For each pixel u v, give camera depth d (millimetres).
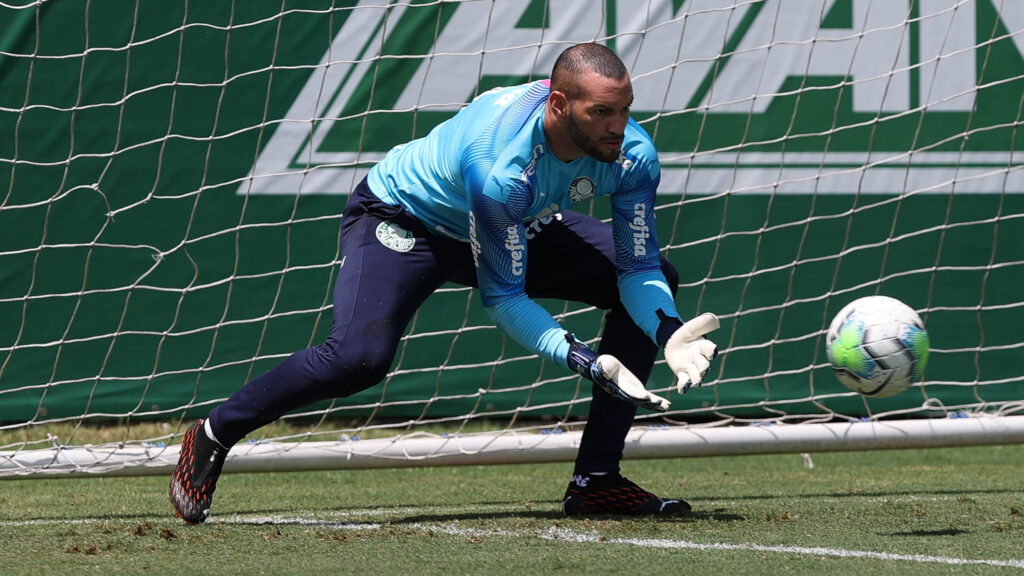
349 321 10781
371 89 20297
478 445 15383
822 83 21188
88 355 20469
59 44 19781
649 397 9297
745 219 21562
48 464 14516
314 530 11273
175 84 17578
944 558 9195
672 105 20906
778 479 17141
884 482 16375
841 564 8891
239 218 20516
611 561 9070
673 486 16172
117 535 10969
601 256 11711
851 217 21656
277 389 11023
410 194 11195
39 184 20047
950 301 22078
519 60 20422
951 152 21625
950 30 21234
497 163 10023
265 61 20094
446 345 21516
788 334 21891
